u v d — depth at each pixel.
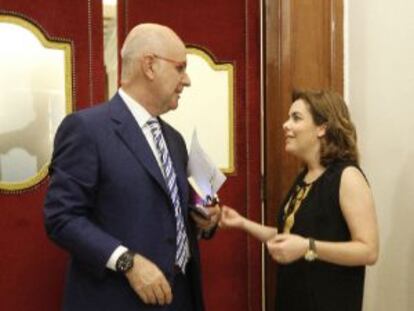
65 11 1.85
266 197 2.08
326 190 1.48
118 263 1.26
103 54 1.90
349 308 1.47
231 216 1.78
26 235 1.82
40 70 1.83
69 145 1.32
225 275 2.08
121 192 1.33
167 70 1.40
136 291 1.28
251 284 2.10
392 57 1.77
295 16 2.01
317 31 2.02
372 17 1.88
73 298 1.36
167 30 1.44
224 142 2.06
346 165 1.49
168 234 1.38
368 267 1.94
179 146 1.58
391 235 1.80
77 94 1.87
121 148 1.35
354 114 2.00
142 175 1.35
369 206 1.44
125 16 1.94
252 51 2.07
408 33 1.68
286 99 2.02
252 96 2.08
